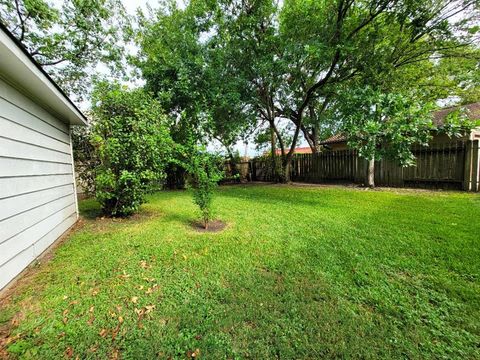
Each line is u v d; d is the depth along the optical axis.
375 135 4.46
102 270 2.41
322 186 8.90
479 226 3.31
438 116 8.64
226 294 1.94
